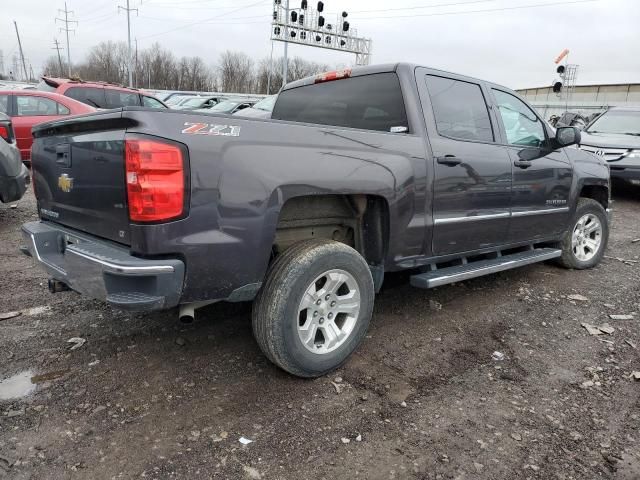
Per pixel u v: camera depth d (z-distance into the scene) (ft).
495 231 13.82
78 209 9.36
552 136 16.16
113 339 11.35
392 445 8.16
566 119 53.88
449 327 12.83
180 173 7.70
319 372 9.90
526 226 15.01
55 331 11.65
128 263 7.57
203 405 9.00
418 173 11.25
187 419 8.59
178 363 10.39
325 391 9.62
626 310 14.40
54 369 10.03
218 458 7.69
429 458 7.89
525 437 8.51
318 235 10.91
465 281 16.43
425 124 11.74
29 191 29.01
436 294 15.11
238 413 8.82
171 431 8.27
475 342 12.04
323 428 8.51
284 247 10.38
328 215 10.69
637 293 15.83
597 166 17.95
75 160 9.11
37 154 10.67
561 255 17.53
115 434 8.14
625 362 11.28
